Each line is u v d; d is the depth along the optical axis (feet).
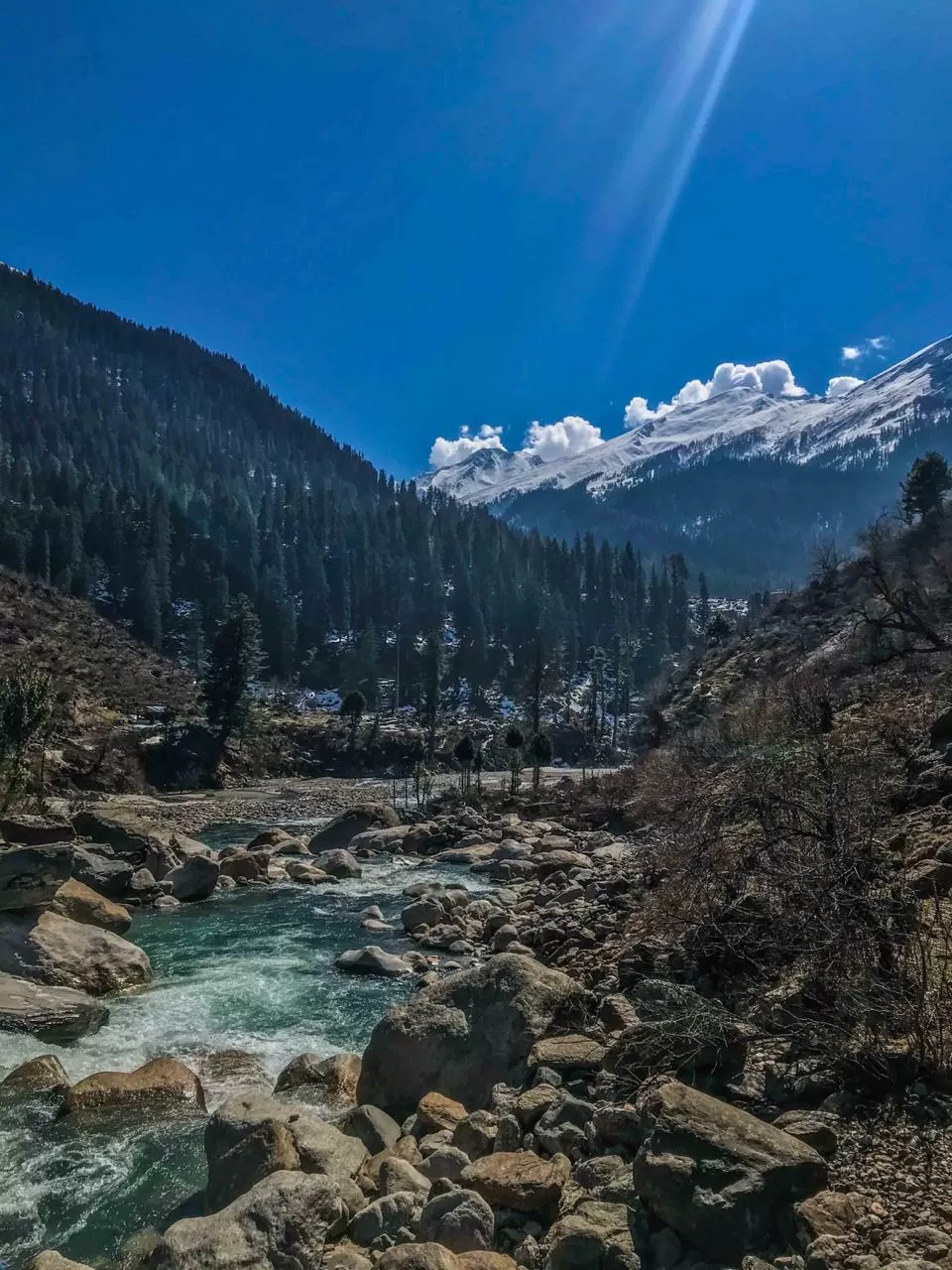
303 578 404.16
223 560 381.19
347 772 207.00
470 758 147.64
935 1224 11.98
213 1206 17.84
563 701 321.52
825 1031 17.98
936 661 76.79
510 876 65.36
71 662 190.80
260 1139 17.90
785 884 22.04
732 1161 13.17
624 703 329.31
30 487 392.68
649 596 491.72
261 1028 32.14
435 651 276.82
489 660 337.31
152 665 234.58
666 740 131.13
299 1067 26.37
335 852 70.64
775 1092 17.28
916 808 35.88
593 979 30.99
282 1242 14.35
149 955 43.09
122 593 309.22
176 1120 23.40
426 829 85.92
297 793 151.33
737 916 25.07
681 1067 18.97
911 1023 17.11
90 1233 18.08
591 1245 12.98
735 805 26.00
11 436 527.40
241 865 65.82
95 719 155.12
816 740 28.91
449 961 40.78
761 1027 19.85
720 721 86.94
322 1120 21.24
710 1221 12.48
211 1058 28.94
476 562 470.39
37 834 64.08
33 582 251.80
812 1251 11.44
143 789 143.95
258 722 197.77
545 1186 15.20
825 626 138.41
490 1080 22.11
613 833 82.64
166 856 65.00
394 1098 23.22
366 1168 18.22
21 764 85.10
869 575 100.58
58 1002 32.30
